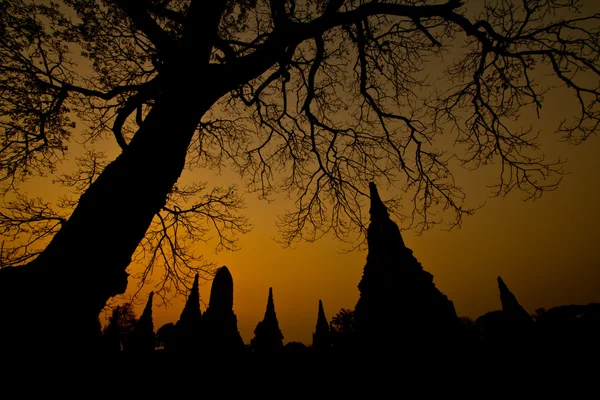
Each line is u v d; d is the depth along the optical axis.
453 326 12.27
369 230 15.03
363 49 6.42
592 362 13.60
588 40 5.81
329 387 16.09
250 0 7.20
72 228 2.31
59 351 1.85
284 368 20.30
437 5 4.95
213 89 3.43
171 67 3.47
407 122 6.96
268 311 25.89
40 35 5.68
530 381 12.91
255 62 3.88
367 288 14.20
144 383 16.70
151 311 21.81
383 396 11.79
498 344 16.72
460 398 10.86
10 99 5.64
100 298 2.25
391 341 12.38
